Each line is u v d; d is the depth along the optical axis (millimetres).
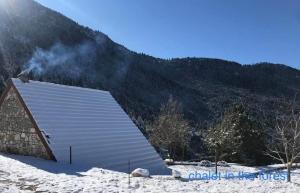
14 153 23250
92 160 23719
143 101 173750
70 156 22516
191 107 173500
